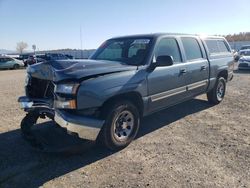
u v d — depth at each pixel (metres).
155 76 4.91
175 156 4.22
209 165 3.90
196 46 6.46
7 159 4.16
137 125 4.69
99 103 3.99
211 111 6.89
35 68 4.41
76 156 4.27
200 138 4.99
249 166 3.86
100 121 4.02
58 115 3.88
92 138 4.02
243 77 13.95
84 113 3.93
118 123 4.40
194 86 6.18
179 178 3.55
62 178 3.61
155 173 3.70
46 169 3.86
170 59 4.67
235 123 5.88
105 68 4.30
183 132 5.32
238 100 8.16
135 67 4.64
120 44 5.53
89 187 3.39
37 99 4.40
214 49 7.26
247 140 4.86
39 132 5.01
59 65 4.14
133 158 4.18
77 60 4.58
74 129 3.81
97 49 5.97
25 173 3.74
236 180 3.48
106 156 4.26
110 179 3.57
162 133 5.28
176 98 5.64
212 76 6.92
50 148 4.20
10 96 9.42
